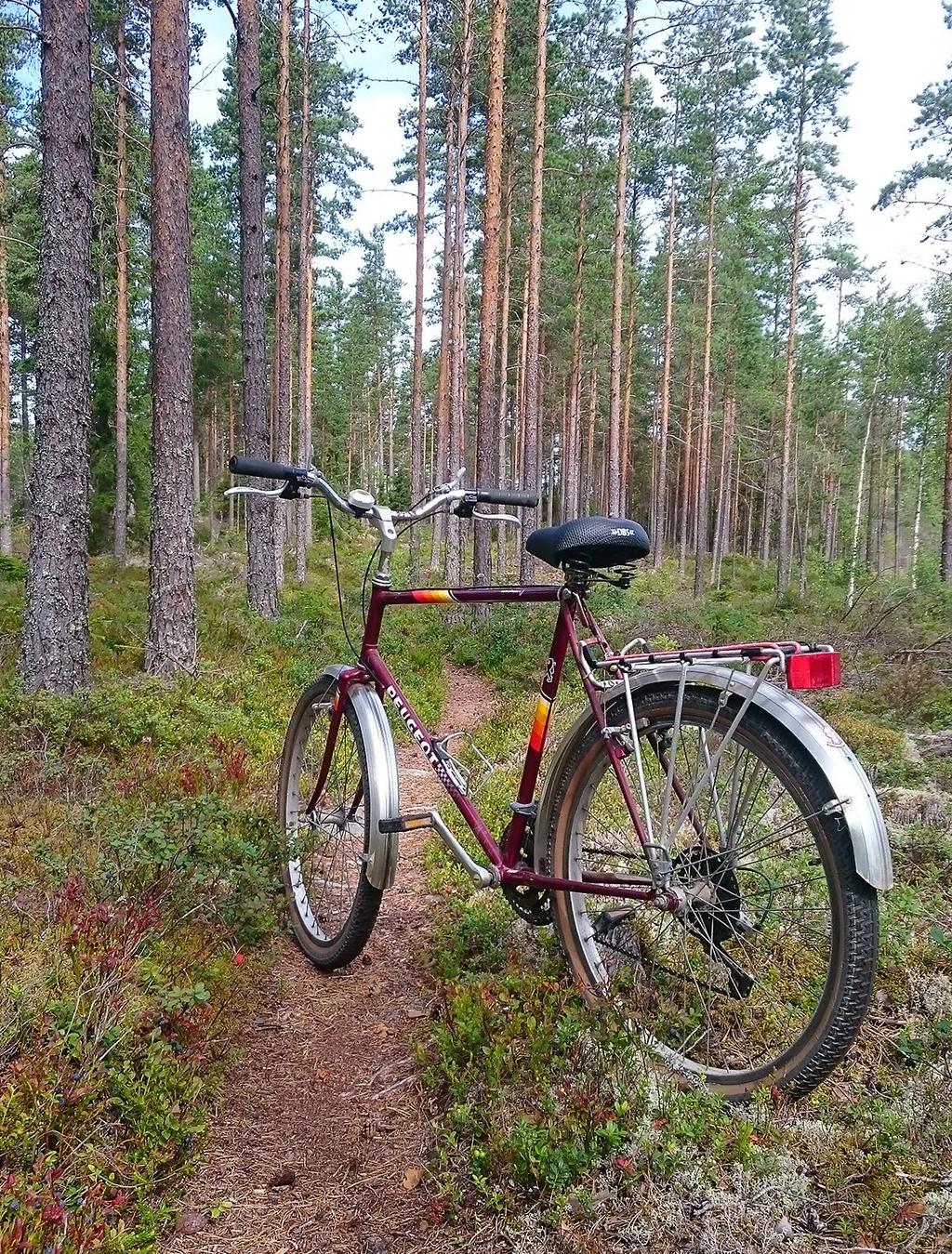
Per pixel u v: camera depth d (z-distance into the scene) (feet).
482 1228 5.86
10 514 64.54
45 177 19.61
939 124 62.13
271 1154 6.97
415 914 11.49
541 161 56.13
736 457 142.82
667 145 89.92
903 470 165.78
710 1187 5.60
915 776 14.96
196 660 25.04
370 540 98.37
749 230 100.48
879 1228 5.23
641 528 7.62
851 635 37.83
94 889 9.75
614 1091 6.33
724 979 7.05
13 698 18.10
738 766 6.53
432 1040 8.11
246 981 9.36
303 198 72.49
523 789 8.33
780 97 86.79
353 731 9.62
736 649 6.52
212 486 130.72
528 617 39.91
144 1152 6.58
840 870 5.81
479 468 46.80
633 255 101.60
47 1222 5.49
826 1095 6.53
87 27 19.75
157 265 23.95
